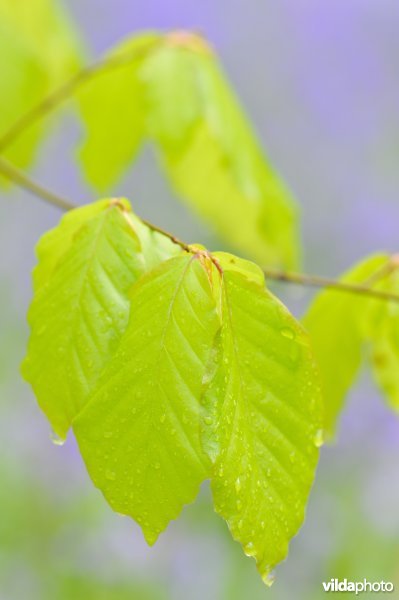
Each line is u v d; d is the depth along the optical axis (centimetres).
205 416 39
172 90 53
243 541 39
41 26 65
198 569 100
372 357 50
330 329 50
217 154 53
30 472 108
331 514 107
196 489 39
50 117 67
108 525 105
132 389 39
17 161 67
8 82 64
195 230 126
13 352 122
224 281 40
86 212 42
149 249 41
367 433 115
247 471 39
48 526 103
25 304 128
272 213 53
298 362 40
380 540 105
